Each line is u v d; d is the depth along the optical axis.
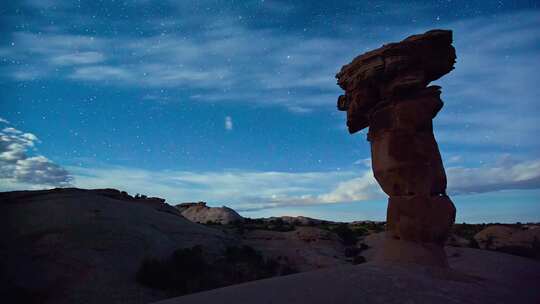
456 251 35.91
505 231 52.34
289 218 93.75
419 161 14.32
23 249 23.45
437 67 14.88
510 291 11.41
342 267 11.99
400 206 14.34
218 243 35.62
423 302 8.71
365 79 15.13
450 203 14.24
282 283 10.12
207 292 9.91
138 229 30.45
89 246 25.12
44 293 19.09
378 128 15.31
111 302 18.83
